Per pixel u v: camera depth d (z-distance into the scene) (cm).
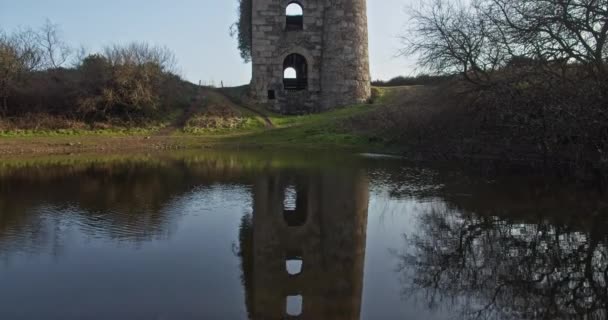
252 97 3619
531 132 1599
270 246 840
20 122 3064
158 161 2008
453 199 1184
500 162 1781
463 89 2045
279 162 1920
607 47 1416
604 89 1337
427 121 2192
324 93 3581
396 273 719
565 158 1526
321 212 1078
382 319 573
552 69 1585
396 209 1098
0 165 1900
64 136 2920
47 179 1535
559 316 583
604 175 1341
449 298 633
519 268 734
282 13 3603
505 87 1655
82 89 3272
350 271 727
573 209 1059
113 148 2555
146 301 615
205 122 3192
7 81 3238
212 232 921
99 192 1309
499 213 1043
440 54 1978
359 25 3500
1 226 955
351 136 2644
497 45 1750
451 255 795
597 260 762
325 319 568
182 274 707
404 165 1806
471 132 1969
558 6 1434
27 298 623
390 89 3791
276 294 638
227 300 618
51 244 842
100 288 655
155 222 990
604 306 609
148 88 3316
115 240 870
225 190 1329
